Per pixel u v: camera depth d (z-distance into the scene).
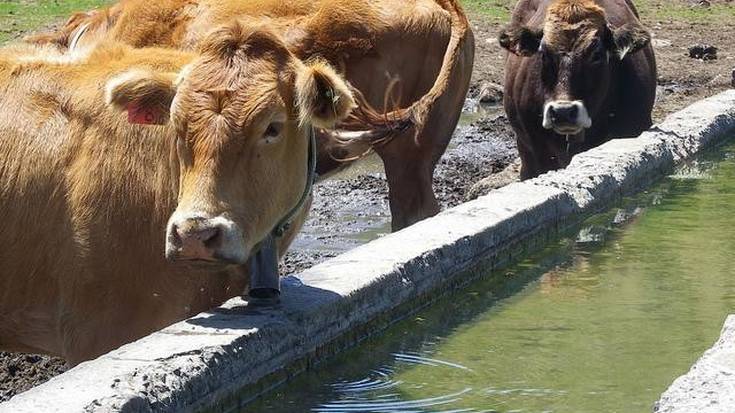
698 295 7.79
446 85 8.55
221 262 5.57
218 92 5.66
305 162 6.02
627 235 9.23
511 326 7.25
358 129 7.54
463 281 7.88
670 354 6.78
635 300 7.70
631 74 12.26
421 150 9.00
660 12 23.38
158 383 5.29
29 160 6.09
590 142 12.40
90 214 5.97
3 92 6.28
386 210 11.39
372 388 6.28
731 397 5.29
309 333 6.30
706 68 18.86
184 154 5.67
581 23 11.98
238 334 5.83
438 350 6.85
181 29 8.26
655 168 10.94
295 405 6.01
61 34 8.40
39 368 7.39
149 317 6.08
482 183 12.38
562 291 7.91
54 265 6.06
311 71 5.71
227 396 5.70
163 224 5.95
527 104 12.17
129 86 5.73
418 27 8.85
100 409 4.94
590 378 6.44
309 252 9.89
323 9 8.63
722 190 10.66
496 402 6.12
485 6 22.77
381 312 6.96
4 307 6.18
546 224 8.97
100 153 6.03
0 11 20.03
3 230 6.09
